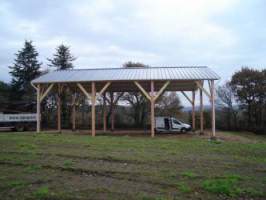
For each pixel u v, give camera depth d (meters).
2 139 21.39
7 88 53.62
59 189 8.18
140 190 8.19
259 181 9.34
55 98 45.72
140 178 9.54
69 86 32.56
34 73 53.50
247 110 44.31
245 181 9.32
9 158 12.88
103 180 9.28
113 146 17.73
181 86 31.97
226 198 7.73
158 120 33.88
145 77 27.23
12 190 8.08
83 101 43.19
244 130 43.59
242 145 19.22
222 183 8.74
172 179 9.42
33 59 53.78
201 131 30.59
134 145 18.34
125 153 14.77
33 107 52.22
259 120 43.66
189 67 31.45
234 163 12.43
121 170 10.66
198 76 26.59
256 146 18.59
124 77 27.66
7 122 40.41
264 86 43.56
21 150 15.52
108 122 44.53
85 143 19.17
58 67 56.34
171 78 26.36
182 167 11.38
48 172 10.34
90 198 7.44
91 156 13.64
